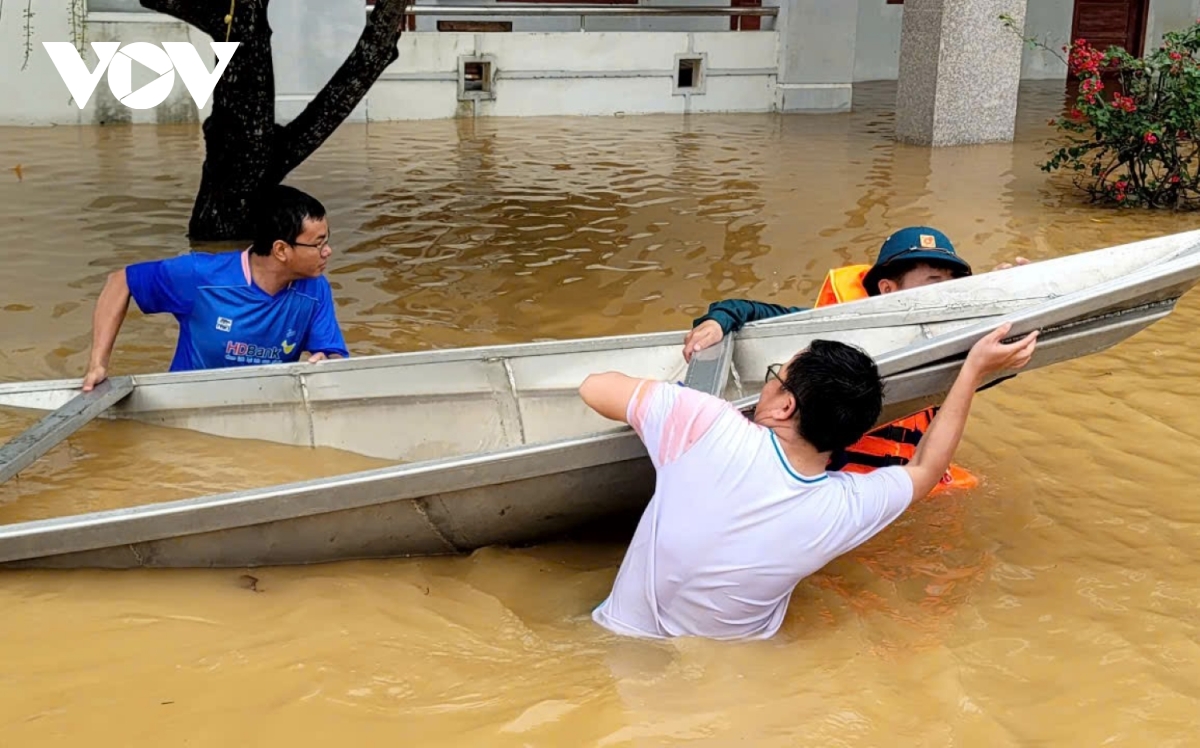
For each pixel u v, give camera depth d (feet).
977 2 41.34
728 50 50.55
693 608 10.64
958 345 11.62
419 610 11.22
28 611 10.81
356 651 10.41
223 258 15.07
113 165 34.04
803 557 10.40
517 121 46.34
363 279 23.97
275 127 26.48
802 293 23.36
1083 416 17.04
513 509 12.16
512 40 46.88
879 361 11.66
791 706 9.82
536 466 11.66
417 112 45.78
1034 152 41.09
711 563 10.41
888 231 28.50
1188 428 16.65
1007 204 32.09
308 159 36.68
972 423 16.72
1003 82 42.52
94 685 9.71
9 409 15.17
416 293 23.07
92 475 13.57
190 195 30.66
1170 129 31.42
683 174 35.78
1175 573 12.57
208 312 15.01
